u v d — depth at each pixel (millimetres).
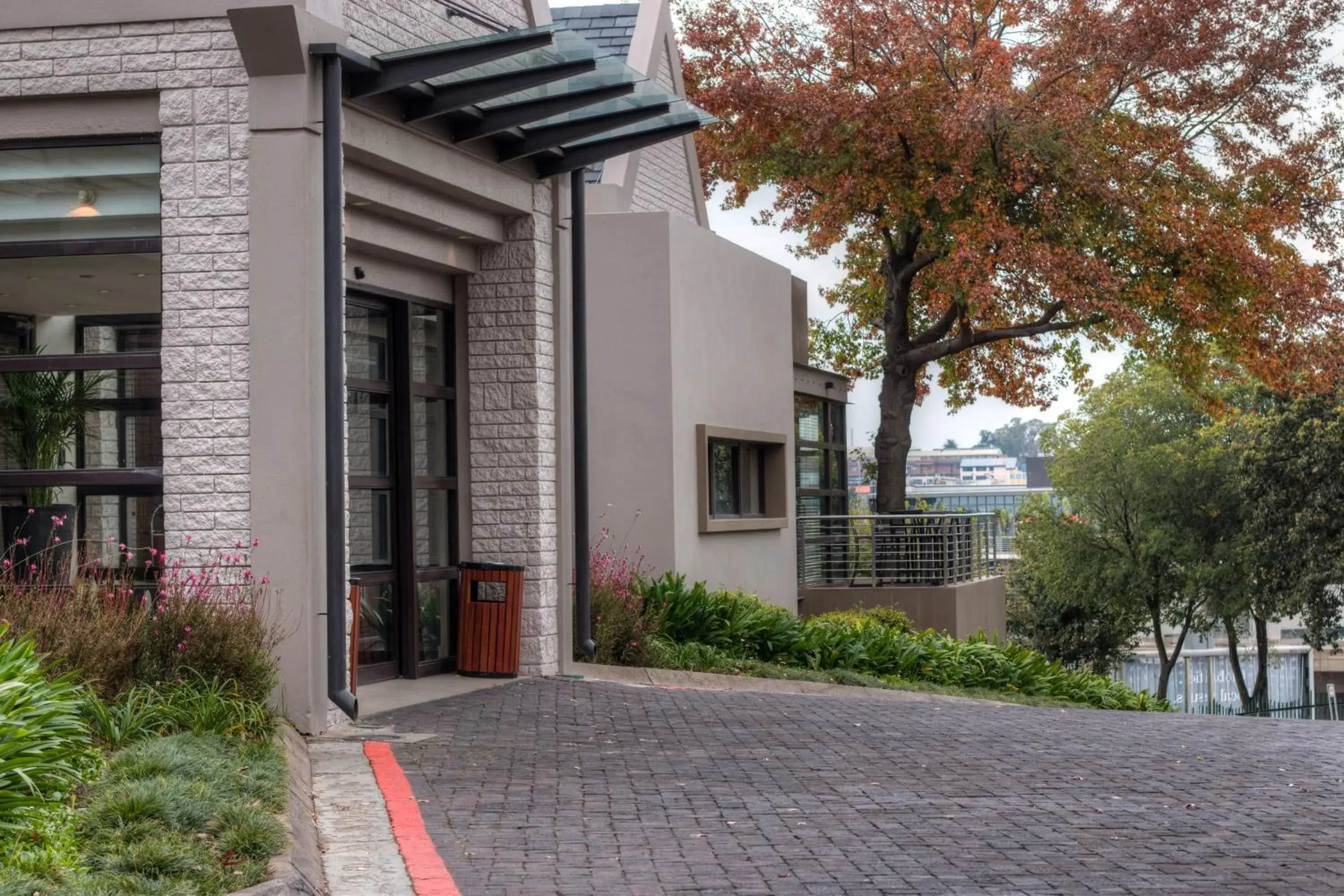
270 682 9242
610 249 17625
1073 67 26266
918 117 26234
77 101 10016
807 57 28234
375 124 10797
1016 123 24953
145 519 10016
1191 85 27469
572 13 21688
